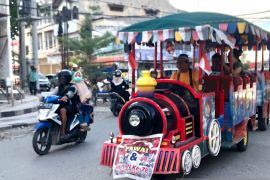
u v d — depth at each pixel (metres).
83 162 6.93
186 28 5.43
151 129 5.16
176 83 5.89
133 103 5.30
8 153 7.76
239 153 7.39
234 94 6.85
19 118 12.74
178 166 4.95
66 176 6.07
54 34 45.06
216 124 6.20
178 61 6.46
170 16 5.94
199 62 5.70
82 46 20.03
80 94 8.12
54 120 7.59
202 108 5.78
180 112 5.52
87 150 7.89
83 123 8.34
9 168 6.62
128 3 43.59
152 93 5.35
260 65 10.14
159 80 6.00
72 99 8.08
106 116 13.01
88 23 21.53
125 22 39.84
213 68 7.12
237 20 6.13
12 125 11.14
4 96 17.17
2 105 15.25
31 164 6.85
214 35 5.64
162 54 6.89
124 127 5.36
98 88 16.44
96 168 6.52
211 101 6.19
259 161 6.80
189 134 5.64
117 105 12.89
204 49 5.70
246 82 7.76
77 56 20.34
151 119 5.11
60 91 7.99
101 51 21.19
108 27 36.50
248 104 8.01
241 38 8.46
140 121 5.12
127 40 5.82
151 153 5.12
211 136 6.00
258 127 9.88
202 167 6.41
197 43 6.17
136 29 5.77
